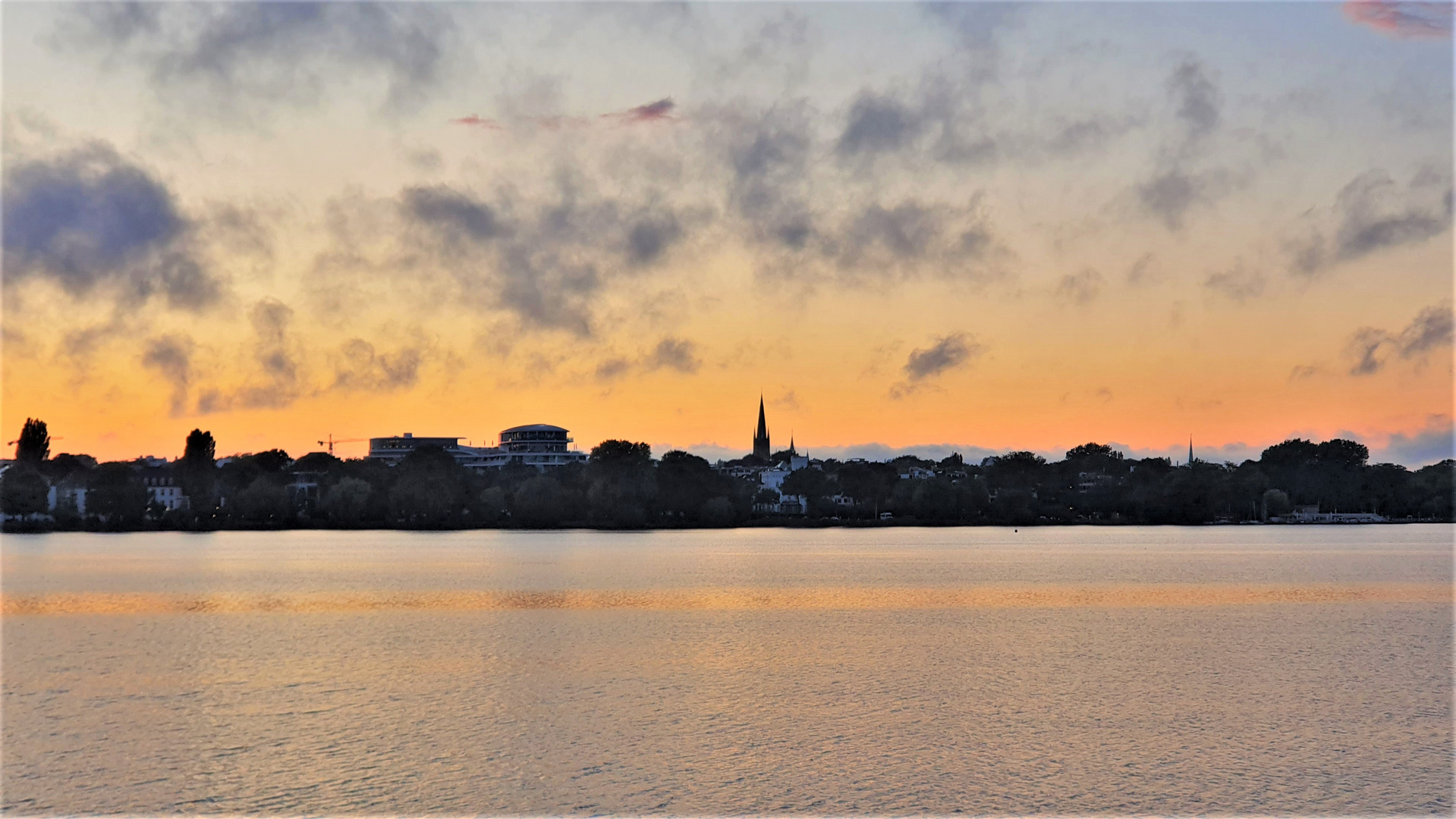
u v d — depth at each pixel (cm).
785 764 7344
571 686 9550
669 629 13012
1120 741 7869
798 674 10062
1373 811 6588
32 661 10738
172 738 7925
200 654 11188
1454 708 8694
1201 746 7731
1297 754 7550
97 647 11644
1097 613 14625
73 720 8400
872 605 15462
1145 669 10356
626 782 7056
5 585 18025
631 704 8881
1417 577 19638
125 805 6700
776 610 14738
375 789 6931
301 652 11262
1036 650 11431
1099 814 6575
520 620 13788
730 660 10806
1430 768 7281
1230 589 17625
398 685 9588
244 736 7969
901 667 10469
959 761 7431
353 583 18375
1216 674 10069
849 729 8156
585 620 13825
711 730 8112
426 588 17512
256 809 6638
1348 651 11369
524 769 7262
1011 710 8675
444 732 8056
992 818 6500
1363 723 8262
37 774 7219
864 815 6550
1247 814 6556
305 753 7594
